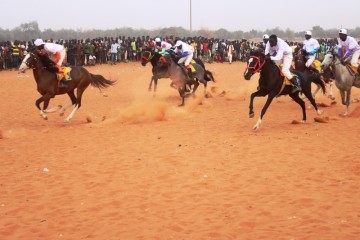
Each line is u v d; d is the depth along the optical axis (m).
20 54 36.56
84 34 114.19
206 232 6.67
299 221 6.97
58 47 14.30
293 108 17.28
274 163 9.94
